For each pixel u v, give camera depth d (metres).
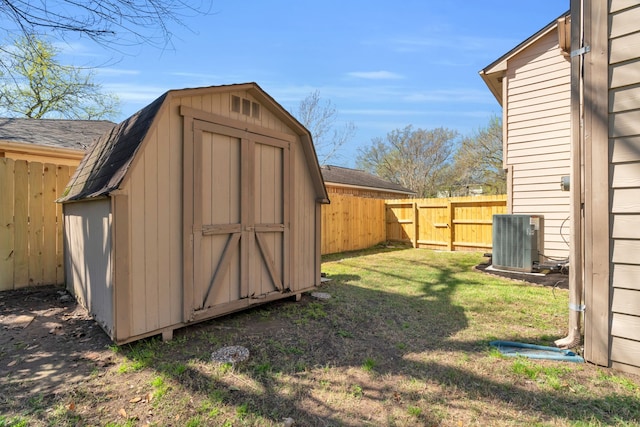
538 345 2.94
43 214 4.90
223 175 3.48
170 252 3.05
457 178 23.17
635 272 2.38
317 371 2.50
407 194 20.44
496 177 21.06
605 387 2.23
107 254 2.84
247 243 3.71
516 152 7.02
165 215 3.02
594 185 2.56
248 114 3.72
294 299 4.47
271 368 2.53
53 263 4.97
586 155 2.61
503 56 7.15
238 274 3.64
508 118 7.14
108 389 2.21
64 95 10.89
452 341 3.07
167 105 3.01
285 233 4.18
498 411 1.98
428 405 2.05
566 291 4.86
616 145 2.46
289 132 4.24
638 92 2.36
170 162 3.05
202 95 3.27
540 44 6.73
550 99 6.59
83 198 3.16
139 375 2.40
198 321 3.32
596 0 2.55
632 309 2.40
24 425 1.83
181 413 1.96
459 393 2.19
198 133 3.24
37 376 2.38
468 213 9.52
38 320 3.51
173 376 2.38
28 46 3.72
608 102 2.49
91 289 3.41
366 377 2.41
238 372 2.46
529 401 2.08
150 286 2.91
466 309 4.04
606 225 2.51
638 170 2.36
